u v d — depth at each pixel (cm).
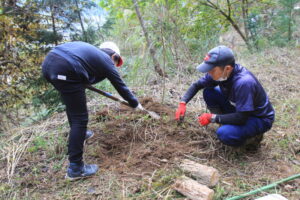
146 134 276
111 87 441
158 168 226
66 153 255
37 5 449
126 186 205
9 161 245
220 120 226
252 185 201
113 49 240
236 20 699
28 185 214
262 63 513
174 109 332
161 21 431
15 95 510
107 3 582
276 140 262
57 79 196
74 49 201
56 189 209
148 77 462
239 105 215
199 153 244
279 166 224
